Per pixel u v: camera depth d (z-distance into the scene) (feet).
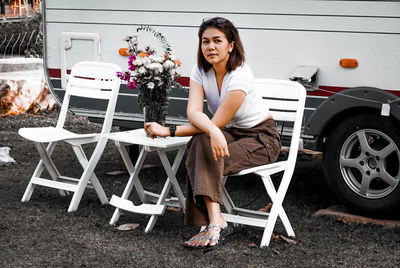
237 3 13.09
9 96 23.29
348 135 12.16
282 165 10.63
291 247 10.34
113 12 14.61
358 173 12.77
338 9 12.13
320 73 12.52
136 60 11.29
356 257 9.92
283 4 12.63
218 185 9.77
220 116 10.11
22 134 12.57
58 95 15.87
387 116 11.64
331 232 11.22
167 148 11.05
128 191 11.82
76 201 12.29
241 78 10.07
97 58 14.99
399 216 12.10
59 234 10.78
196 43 13.75
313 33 12.45
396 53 11.78
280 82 11.10
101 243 10.37
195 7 13.58
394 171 12.57
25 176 15.23
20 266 9.25
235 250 10.14
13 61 25.07
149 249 10.12
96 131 21.72
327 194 14.05
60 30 15.42
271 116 10.87
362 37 12.01
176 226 11.41
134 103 14.84
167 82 11.50
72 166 16.57
